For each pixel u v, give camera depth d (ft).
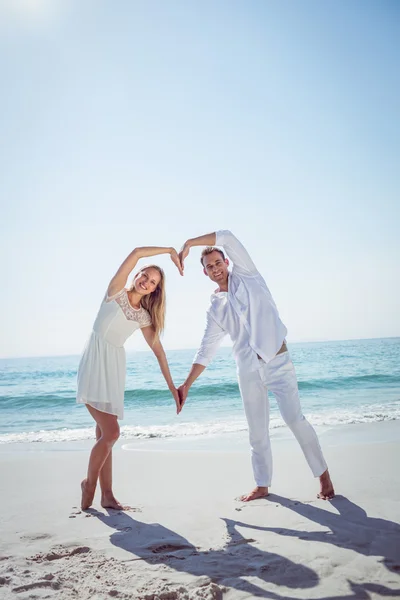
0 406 47.60
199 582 7.10
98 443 11.41
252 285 12.37
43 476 15.42
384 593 6.63
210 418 34.91
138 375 78.02
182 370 83.92
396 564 7.57
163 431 25.99
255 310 12.19
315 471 11.74
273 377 12.02
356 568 7.49
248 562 7.90
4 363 191.42
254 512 10.82
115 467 16.49
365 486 12.66
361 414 30.40
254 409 12.26
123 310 11.71
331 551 8.23
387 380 58.90
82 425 34.53
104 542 9.10
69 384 73.10
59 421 37.29
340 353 123.24
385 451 17.43
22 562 8.10
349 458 16.40
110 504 11.60
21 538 9.39
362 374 65.62
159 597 6.62
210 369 78.89
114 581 7.22
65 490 13.55
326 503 11.21
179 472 15.55
